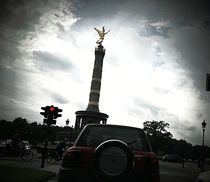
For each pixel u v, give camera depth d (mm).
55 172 13391
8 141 22234
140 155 4746
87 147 4848
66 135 96000
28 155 20234
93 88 89062
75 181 4543
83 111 88188
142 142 5090
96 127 5273
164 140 115875
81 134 5117
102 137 5117
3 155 21578
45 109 16047
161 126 116688
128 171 4180
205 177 6086
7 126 118688
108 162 4199
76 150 4742
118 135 5176
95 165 4191
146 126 118562
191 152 130500
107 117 91875
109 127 5289
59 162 22375
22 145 22000
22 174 10430
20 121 128125
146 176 4613
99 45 92000
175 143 138500
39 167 15539
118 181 4148
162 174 19266
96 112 87500
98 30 102375
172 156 58000
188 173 22766
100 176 4156
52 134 101938
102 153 4219
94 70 90250
